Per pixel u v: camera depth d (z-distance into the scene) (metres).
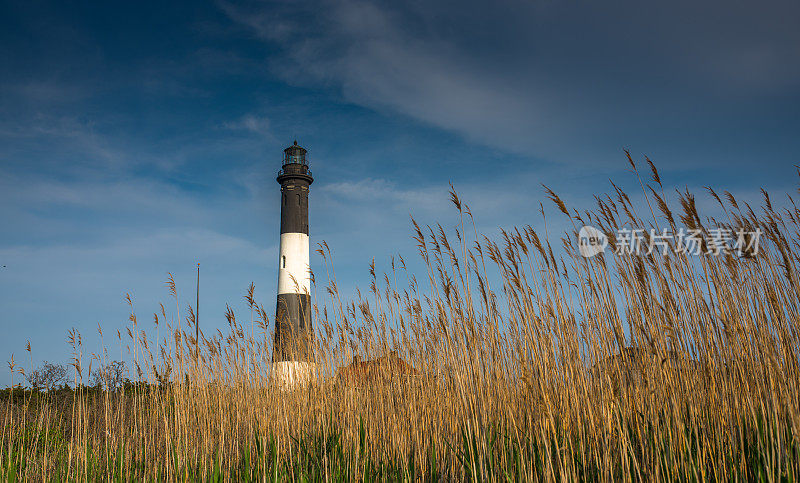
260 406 8.46
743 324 4.29
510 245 5.29
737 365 4.22
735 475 3.72
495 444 5.11
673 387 4.12
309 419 7.86
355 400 7.43
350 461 6.01
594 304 4.63
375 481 5.82
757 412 4.17
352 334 8.37
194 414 8.43
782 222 4.68
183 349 9.27
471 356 5.11
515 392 5.20
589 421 4.47
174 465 6.84
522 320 4.92
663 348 4.21
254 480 6.39
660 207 4.62
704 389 4.38
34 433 9.59
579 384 4.55
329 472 6.11
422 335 7.22
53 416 10.55
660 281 4.42
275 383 8.51
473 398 5.08
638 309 4.46
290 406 7.97
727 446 4.05
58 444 9.11
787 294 4.54
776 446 3.87
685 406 4.33
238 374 9.08
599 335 4.54
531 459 4.54
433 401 6.39
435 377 6.57
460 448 5.48
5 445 9.10
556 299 4.91
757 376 4.16
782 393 3.93
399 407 6.82
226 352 9.22
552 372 4.63
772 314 4.18
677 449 4.08
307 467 6.16
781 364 4.03
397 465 5.96
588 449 4.60
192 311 9.60
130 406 9.66
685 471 3.88
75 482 7.23
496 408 5.39
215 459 6.91
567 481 4.01
